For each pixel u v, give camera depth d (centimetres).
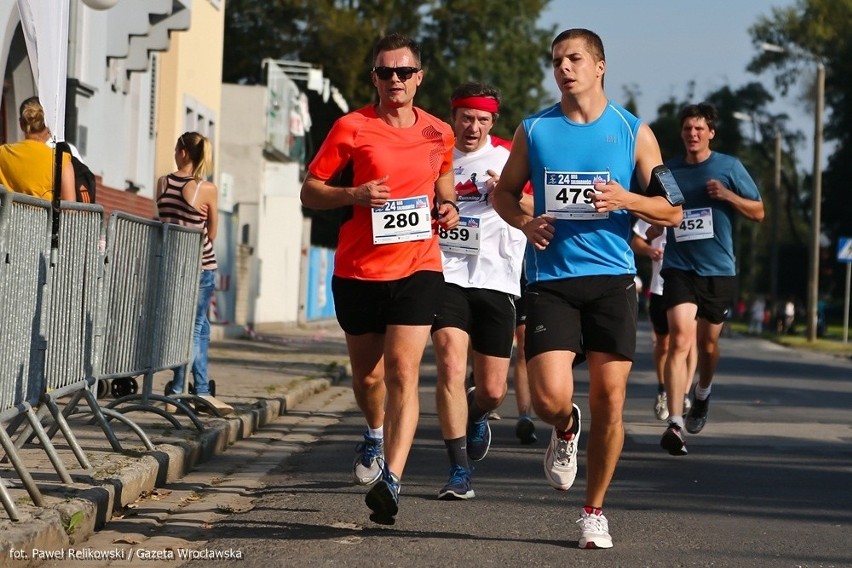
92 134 4112
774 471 1961
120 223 1797
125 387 2406
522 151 1358
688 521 1516
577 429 1381
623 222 1330
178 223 2291
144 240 1917
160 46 4478
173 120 5425
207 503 1565
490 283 1664
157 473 1656
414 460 1994
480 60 12250
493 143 1717
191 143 2303
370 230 1411
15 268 1333
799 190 17900
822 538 1434
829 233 15538
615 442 1324
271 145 7775
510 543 1357
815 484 1839
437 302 1413
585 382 3772
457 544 1343
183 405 2033
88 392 1692
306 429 2428
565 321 1309
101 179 3959
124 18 4250
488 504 1596
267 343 5172
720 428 2552
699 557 1311
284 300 7188
